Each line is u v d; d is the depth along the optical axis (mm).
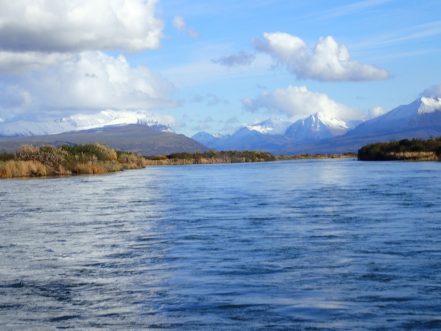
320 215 27859
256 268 16219
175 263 17250
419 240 19922
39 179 68938
